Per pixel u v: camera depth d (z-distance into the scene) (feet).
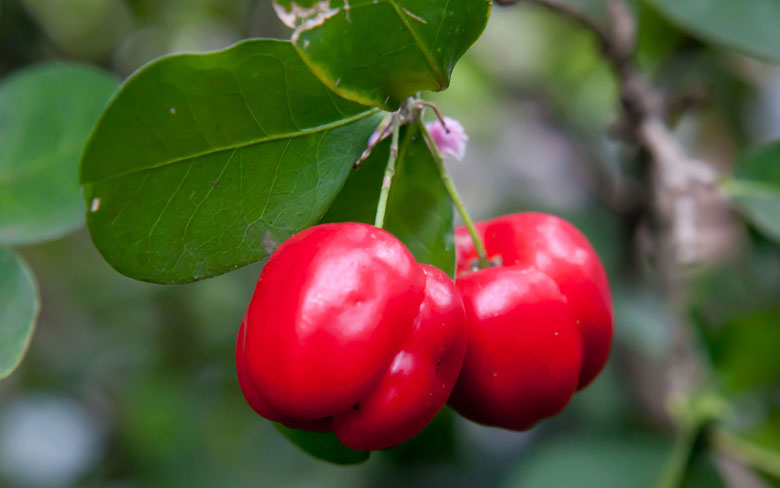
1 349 0.59
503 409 0.59
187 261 0.56
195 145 0.55
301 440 0.61
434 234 0.60
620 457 0.89
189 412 1.20
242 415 1.19
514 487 0.88
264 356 0.54
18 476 1.22
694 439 0.74
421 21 0.55
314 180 0.57
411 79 0.56
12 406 1.28
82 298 1.29
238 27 1.20
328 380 0.54
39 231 0.65
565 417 1.04
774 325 0.74
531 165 1.15
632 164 0.91
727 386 0.76
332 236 0.55
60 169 0.66
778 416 0.74
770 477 0.74
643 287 0.95
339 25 0.54
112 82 0.67
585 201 1.07
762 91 1.13
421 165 0.59
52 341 1.28
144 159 0.55
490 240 0.63
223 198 0.56
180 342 1.22
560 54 1.14
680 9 0.71
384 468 0.99
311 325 0.54
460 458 0.97
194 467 1.14
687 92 0.84
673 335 0.77
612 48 0.74
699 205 1.06
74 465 1.24
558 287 0.59
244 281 1.18
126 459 1.23
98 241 0.55
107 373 1.26
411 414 0.55
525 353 0.58
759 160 0.72
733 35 0.71
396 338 0.55
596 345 0.61
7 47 1.01
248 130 0.56
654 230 0.86
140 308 1.27
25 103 0.66
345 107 0.57
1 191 0.65
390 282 0.55
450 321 0.56
